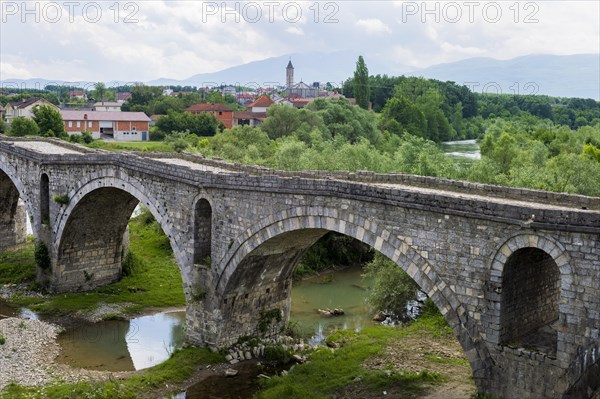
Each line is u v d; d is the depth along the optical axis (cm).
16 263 6469
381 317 5209
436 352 4109
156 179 4641
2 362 4169
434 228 3133
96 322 5147
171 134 12281
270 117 11031
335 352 4231
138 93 18488
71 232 5638
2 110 14962
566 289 2714
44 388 3722
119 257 6100
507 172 8106
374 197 3331
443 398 3362
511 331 3045
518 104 17200
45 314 5256
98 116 13750
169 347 4659
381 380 3638
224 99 18788
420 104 13712
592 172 6912
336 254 7044
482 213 2933
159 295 5788
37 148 6412
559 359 2766
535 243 2789
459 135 14912
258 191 3931
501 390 2956
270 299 4650
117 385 3756
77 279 5831
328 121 11281
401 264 3272
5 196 6844
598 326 2634
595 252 2622
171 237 4553
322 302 5738
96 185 5172
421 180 4088
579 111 17538
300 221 3744
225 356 4266
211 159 5472
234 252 4138
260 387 3859
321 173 4512
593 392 2672
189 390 3841
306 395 3559
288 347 4412
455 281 3072
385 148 10131
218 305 4284
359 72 14412
